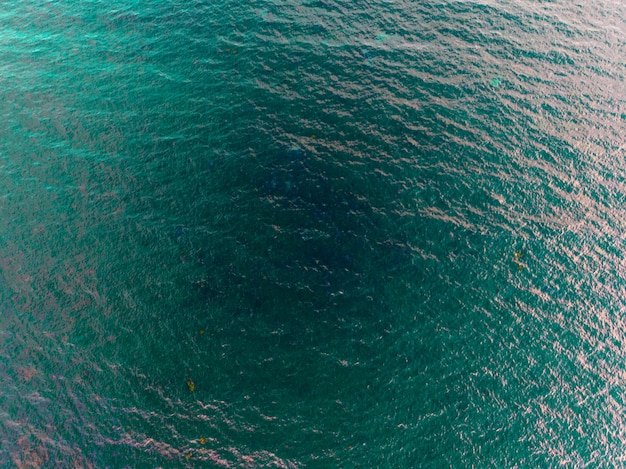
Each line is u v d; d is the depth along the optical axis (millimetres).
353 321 23828
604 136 29047
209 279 24984
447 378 22188
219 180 28219
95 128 30359
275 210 27109
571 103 30547
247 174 28406
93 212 27031
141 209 27156
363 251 25750
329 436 21000
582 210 26453
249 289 24734
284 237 26234
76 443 20656
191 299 24422
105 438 20828
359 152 29125
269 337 23438
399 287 24656
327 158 28906
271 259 25594
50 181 28203
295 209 27141
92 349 22969
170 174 28438
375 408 21609
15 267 25250
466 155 28766
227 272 25203
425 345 23078
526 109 30438
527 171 27984
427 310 23969
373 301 24328
